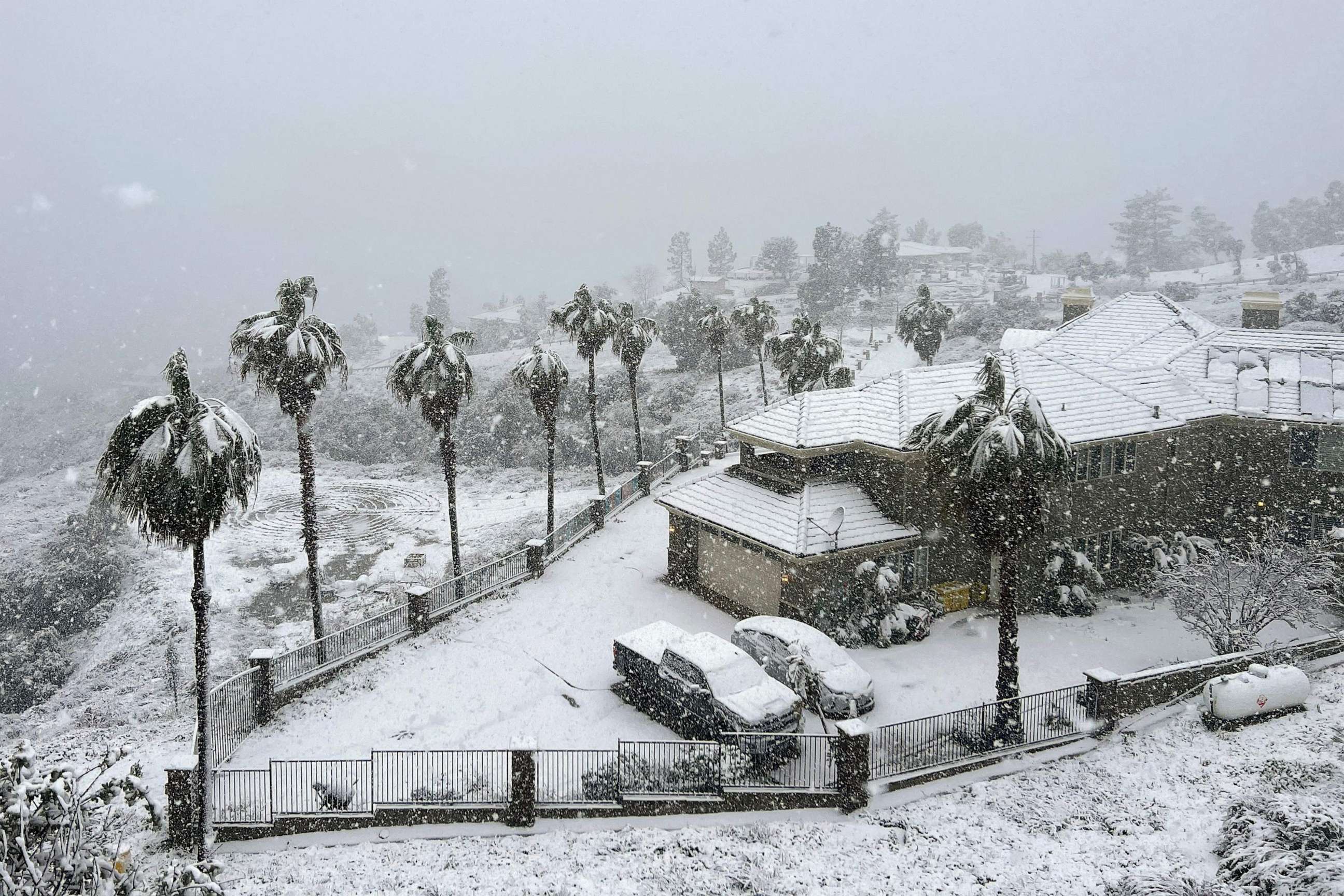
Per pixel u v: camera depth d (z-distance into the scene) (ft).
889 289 338.13
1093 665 72.54
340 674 73.20
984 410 56.85
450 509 95.20
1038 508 56.90
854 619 76.64
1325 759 56.70
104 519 140.46
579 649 78.18
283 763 56.95
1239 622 71.56
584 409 217.15
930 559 82.07
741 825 53.67
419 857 51.39
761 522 80.12
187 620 106.93
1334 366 91.35
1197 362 98.99
